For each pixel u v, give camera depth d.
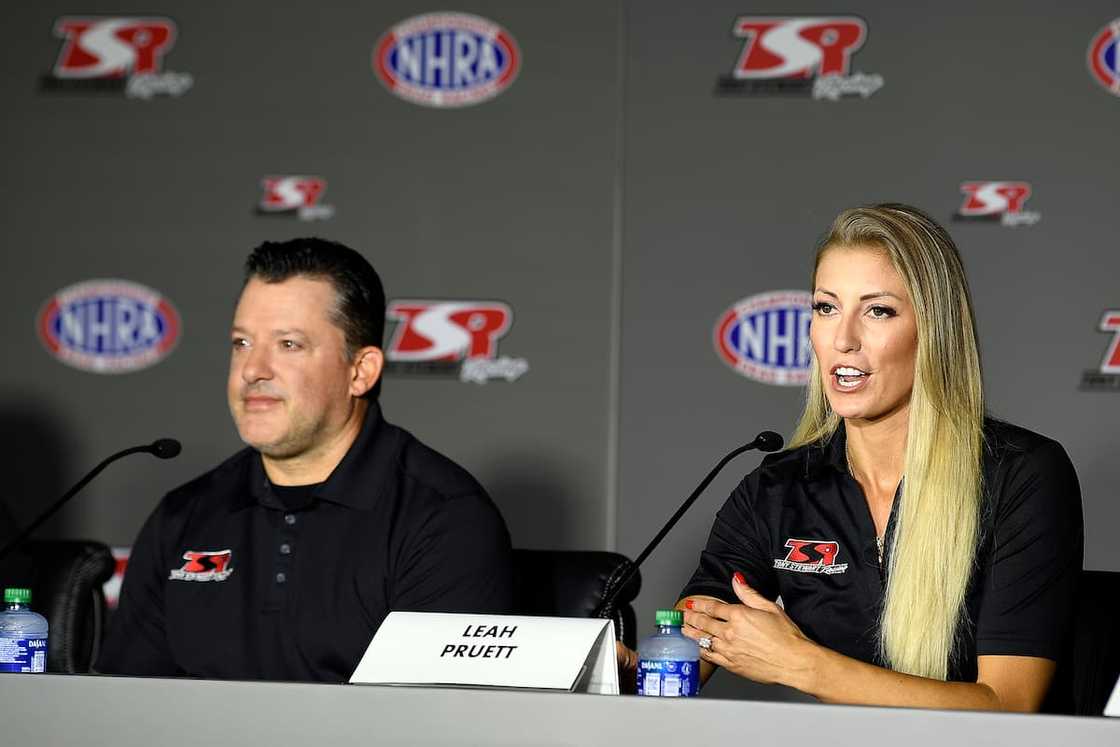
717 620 4.39
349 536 5.31
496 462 9.02
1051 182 8.70
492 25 9.23
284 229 9.28
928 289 4.62
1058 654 4.49
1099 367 8.59
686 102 9.05
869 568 4.83
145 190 9.35
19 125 9.44
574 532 8.94
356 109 9.28
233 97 9.35
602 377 9.00
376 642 3.80
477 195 9.17
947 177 8.79
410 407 9.10
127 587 5.60
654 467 8.91
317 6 9.34
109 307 9.30
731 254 8.95
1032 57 8.76
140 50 9.41
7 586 5.95
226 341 9.24
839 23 8.94
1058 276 8.65
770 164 8.96
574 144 9.12
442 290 9.14
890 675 4.21
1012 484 4.63
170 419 9.21
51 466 9.24
